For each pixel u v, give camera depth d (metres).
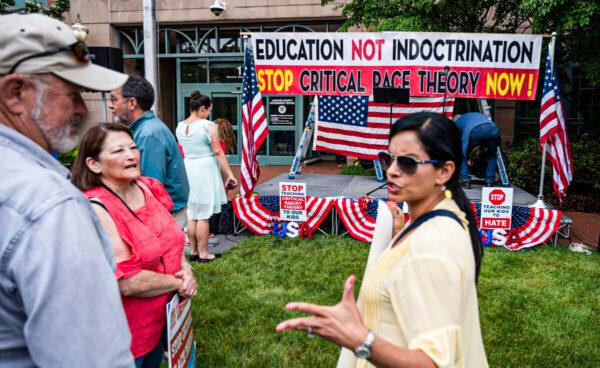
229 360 3.40
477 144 7.47
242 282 4.87
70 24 13.95
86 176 2.17
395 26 8.58
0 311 1.03
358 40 6.53
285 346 3.61
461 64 6.55
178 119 14.72
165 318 2.25
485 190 5.96
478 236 1.61
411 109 7.64
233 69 14.24
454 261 1.33
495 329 3.92
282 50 6.55
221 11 13.32
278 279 4.97
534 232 6.03
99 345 1.04
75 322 1.00
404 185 1.54
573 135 10.71
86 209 1.12
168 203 2.61
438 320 1.28
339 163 14.23
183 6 13.70
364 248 5.99
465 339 1.44
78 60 1.16
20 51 1.07
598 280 4.99
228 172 5.43
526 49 6.50
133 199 2.28
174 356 2.18
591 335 3.85
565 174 6.26
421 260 1.34
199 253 5.54
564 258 5.66
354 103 7.70
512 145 11.84
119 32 14.20
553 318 4.13
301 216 6.41
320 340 3.71
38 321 0.98
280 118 14.27
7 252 0.98
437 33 6.48
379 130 7.71
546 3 7.49
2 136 1.06
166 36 14.27
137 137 3.40
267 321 4.02
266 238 6.42
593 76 8.83
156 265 2.22
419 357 1.24
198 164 5.32
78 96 1.21
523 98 6.61
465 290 1.35
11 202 0.99
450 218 1.47
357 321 1.27
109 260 1.23
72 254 1.01
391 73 6.60
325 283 4.85
